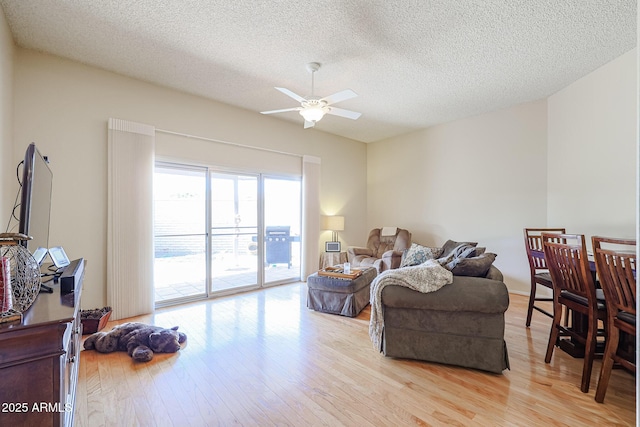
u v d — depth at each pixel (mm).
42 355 919
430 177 5258
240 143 4301
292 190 5086
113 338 2432
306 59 2979
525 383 1954
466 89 3693
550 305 3615
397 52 2848
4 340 864
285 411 1681
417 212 5457
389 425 1562
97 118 3131
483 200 4578
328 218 5316
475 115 4641
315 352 2422
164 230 3734
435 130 5176
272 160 4742
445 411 1675
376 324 2336
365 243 6246
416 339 2234
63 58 2939
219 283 4195
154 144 3500
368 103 4141
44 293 1310
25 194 1252
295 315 3340
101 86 3156
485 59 2977
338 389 1898
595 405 1715
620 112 2938
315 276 3537
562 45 2736
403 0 2146
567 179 3627
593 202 3258
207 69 3182
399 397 1810
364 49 2797
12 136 2611
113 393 1837
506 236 4336
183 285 3887
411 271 2258
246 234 4488
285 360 2283
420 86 3605
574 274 1991
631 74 2826
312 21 2387
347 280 3355
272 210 4820
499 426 1550
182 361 2256
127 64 3068
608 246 3035
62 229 2938
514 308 3531
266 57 2943
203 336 2732
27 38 2607
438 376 2053
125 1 2162
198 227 4004
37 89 2805
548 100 3949
